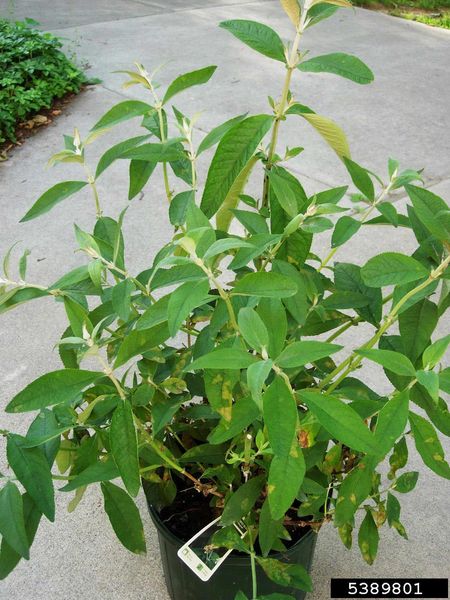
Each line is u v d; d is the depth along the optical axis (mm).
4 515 1070
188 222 1018
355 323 1428
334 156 3939
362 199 1368
